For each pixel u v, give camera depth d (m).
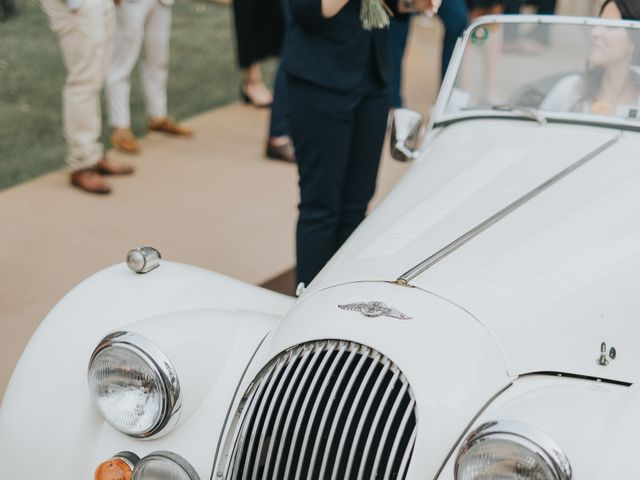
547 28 3.39
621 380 2.32
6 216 5.14
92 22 5.06
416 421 2.11
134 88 7.28
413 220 2.78
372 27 3.72
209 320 2.52
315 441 2.18
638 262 2.58
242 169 6.04
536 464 1.88
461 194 2.89
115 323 2.57
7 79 7.07
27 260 4.70
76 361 2.51
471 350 2.22
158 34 6.13
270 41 6.96
